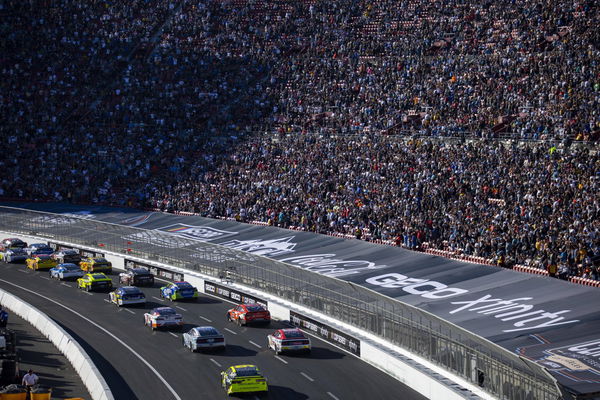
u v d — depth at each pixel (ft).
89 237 595.06
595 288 315.99
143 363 348.38
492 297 328.29
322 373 327.26
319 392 303.27
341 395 299.38
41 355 366.43
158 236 536.42
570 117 503.20
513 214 424.46
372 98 648.79
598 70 531.91
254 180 612.29
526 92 555.28
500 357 264.11
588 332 273.33
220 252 483.51
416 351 315.99
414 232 456.04
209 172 651.25
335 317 381.40
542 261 383.24
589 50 561.02
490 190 460.14
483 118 554.46
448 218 455.63
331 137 628.69
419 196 495.00
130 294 456.04
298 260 445.37
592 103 504.02
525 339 275.80
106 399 283.79
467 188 475.31
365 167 555.69
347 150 591.37
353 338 353.92
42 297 485.97
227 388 303.48
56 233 618.85
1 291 473.26
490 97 570.46
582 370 239.50
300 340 353.72
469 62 626.64
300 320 402.11
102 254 579.48
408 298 345.10
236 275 468.75
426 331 308.40
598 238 381.40
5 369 318.86
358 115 638.53
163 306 458.09
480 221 438.40
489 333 287.48
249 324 409.90
